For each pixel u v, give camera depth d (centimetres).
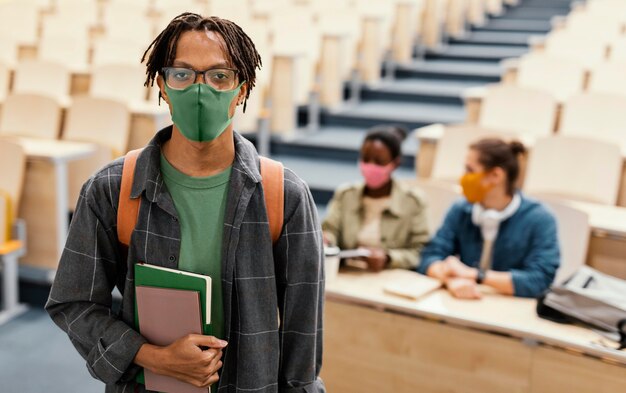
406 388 202
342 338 208
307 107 541
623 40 480
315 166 471
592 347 172
